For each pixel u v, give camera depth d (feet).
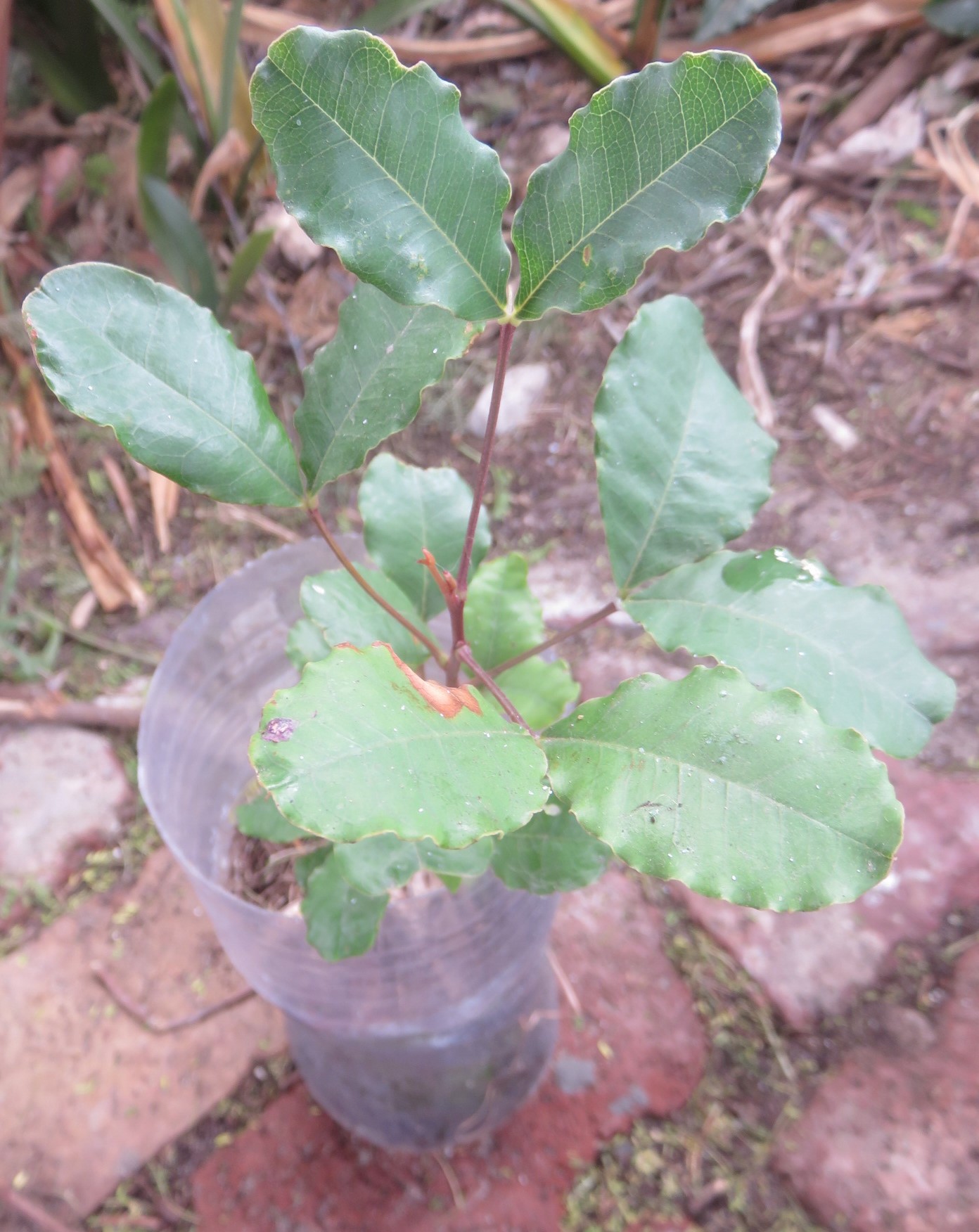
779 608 0.82
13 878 1.57
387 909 0.88
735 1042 1.44
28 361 1.96
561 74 2.27
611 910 1.55
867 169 2.15
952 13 2.06
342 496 1.92
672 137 0.55
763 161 0.55
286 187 0.56
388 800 0.54
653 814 0.63
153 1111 1.42
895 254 2.09
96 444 1.94
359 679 0.59
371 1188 1.37
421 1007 1.04
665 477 0.85
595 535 1.87
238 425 0.71
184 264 1.80
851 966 1.48
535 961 1.22
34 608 1.78
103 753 1.68
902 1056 1.41
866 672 0.79
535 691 0.96
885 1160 1.33
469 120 2.23
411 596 0.97
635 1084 1.42
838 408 1.96
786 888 0.59
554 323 2.05
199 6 1.81
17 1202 1.35
